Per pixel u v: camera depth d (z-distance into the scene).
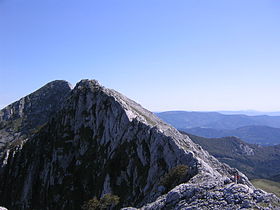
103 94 147.75
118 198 92.50
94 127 142.00
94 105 148.88
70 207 122.88
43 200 139.00
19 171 156.88
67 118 155.12
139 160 101.88
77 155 140.25
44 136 163.12
